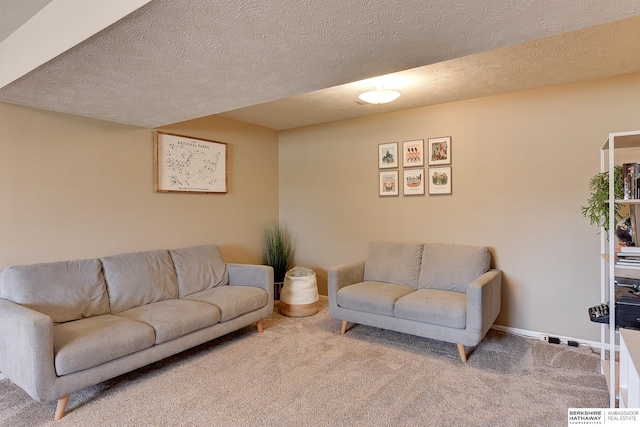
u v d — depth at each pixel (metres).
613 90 2.93
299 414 2.07
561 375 2.52
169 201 3.60
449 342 2.97
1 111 2.52
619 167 2.34
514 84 3.11
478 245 3.53
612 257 2.10
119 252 3.19
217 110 2.83
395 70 2.09
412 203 3.92
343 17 1.48
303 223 4.77
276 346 3.07
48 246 2.75
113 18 1.47
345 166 4.39
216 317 2.87
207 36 1.62
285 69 2.04
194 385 2.41
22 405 2.17
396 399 2.22
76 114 2.88
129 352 2.29
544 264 3.23
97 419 2.03
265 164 4.75
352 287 3.42
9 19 1.96
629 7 1.41
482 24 1.55
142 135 3.37
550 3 1.38
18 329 2.00
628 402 1.51
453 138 3.65
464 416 2.04
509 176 3.38
